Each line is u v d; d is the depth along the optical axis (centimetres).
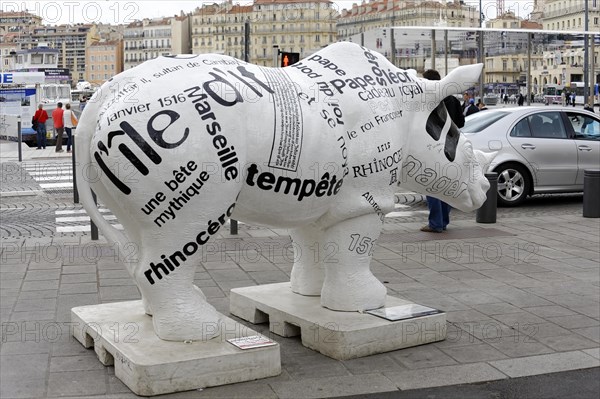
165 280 475
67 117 2431
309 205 504
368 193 531
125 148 443
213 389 464
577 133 1336
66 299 673
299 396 458
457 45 2125
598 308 659
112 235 489
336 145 500
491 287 729
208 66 473
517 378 498
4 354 527
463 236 1004
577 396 471
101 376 486
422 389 476
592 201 1168
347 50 541
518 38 2183
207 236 468
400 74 560
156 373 449
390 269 804
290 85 497
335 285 558
